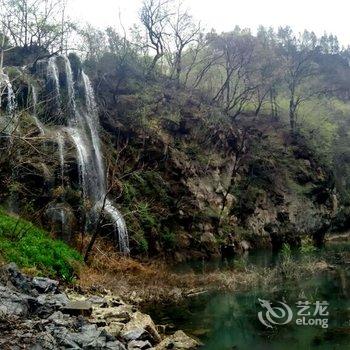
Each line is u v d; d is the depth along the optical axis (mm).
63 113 29234
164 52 44344
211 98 47000
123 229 25641
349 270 23984
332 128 55594
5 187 20484
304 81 57375
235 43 48500
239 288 19250
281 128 51031
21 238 15570
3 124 21703
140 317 11945
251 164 44188
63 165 24578
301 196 45344
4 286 10156
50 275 14422
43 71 30297
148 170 32812
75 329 8922
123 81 37062
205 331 12891
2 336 7660
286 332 12883
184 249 31797
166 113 36844
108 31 39344
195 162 37219
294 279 21391
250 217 40375
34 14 33844
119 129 32812
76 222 23547
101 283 16828
